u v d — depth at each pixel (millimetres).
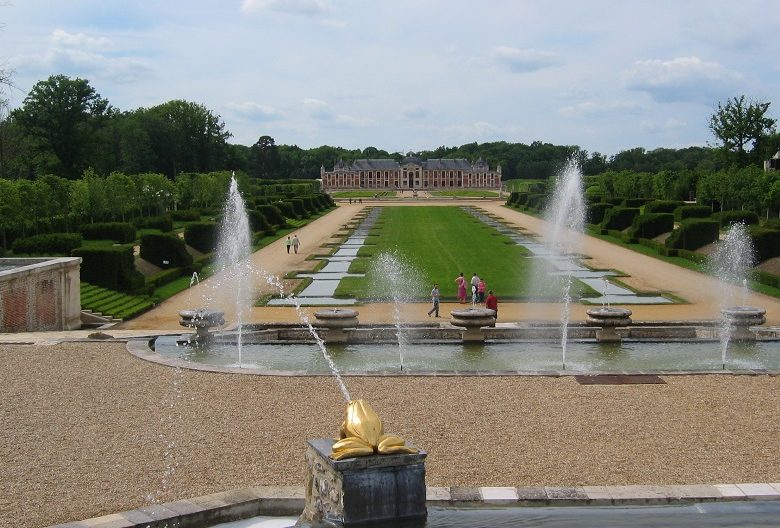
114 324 37438
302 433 16250
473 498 12703
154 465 14414
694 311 38375
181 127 168750
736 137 114625
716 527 11953
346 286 47438
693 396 19000
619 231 79000
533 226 92938
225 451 15164
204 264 58312
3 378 21188
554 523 12117
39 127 125250
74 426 16828
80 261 37625
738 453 14859
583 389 19750
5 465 14438
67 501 12742
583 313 37812
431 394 19328
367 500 10422
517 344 29891
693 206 73188
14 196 57906
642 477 13664
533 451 15031
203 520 12250
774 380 20578
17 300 32500
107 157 140750
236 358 27594
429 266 55906
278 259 61875
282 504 12727
